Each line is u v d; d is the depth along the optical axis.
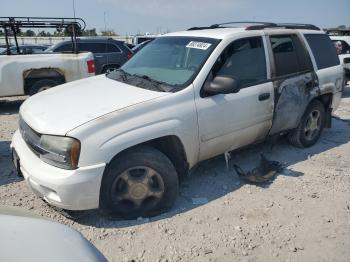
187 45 4.46
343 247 3.39
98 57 13.03
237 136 4.42
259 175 4.64
